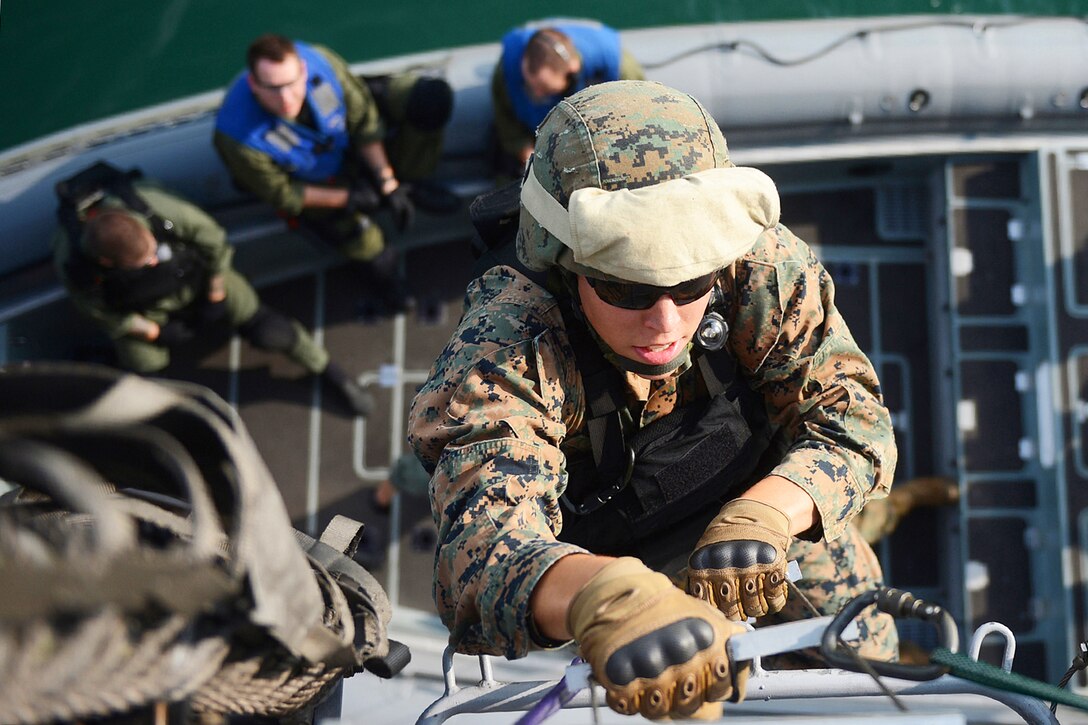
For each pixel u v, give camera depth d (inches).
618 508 62.5
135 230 134.2
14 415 33.2
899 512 155.1
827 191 171.3
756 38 156.9
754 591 52.4
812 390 60.6
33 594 26.1
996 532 154.9
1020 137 159.9
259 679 37.3
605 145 50.5
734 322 58.7
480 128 158.6
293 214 153.3
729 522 53.6
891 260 170.6
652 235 47.8
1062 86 155.3
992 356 159.3
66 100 200.7
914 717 39.2
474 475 50.5
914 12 203.5
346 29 203.3
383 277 167.6
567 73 140.5
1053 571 153.1
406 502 166.2
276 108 138.8
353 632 41.8
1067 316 157.2
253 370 170.9
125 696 30.4
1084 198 158.7
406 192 159.3
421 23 203.6
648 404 60.1
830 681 52.4
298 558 34.8
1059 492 153.7
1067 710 68.6
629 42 157.3
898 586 161.2
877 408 60.9
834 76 153.8
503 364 53.6
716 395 60.3
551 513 52.1
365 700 70.4
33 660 28.9
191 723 36.2
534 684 53.3
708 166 51.2
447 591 50.2
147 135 155.7
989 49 154.9
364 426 169.6
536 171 53.2
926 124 158.4
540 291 56.4
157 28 203.9
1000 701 50.9
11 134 198.7
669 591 39.1
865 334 168.9
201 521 29.5
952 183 162.1
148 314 148.9
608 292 50.9
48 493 36.3
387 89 148.4
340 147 147.3
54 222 149.9
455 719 52.1
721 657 38.0
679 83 153.7
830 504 56.7
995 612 153.3
